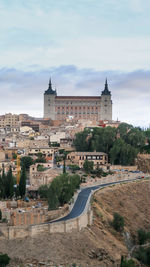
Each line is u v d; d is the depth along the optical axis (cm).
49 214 15075
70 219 14675
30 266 12181
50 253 12925
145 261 14950
